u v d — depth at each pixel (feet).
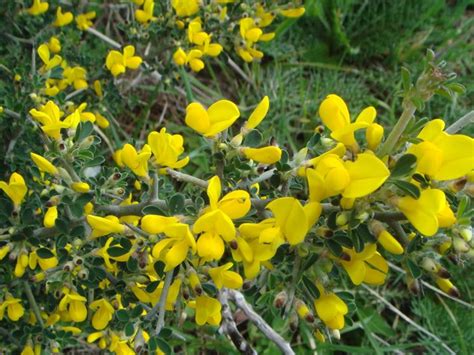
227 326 0.94
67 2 1.23
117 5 1.35
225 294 0.97
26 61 1.09
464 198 0.48
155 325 0.64
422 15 1.72
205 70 1.67
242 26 1.06
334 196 0.51
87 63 1.19
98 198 0.68
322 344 1.17
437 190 0.47
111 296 0.76
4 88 0.99
